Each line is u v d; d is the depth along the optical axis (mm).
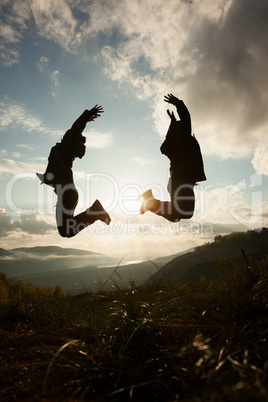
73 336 3488
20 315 5762
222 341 2686
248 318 2994
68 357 2617
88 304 4871
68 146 3783
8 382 2703
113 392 2027
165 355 2549
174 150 3693
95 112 4039
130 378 2264
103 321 3449
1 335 4188
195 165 3656
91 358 2449
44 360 2824
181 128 3736
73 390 2223
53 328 3986
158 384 2242
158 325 2930
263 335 2629
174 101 3889
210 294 3947
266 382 1613
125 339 2893
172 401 2020
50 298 7121
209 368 2293
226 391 1639
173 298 3924
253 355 2385
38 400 2088
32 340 3523
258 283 3754
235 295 3490
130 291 3936
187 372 2287
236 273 4762
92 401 2016
